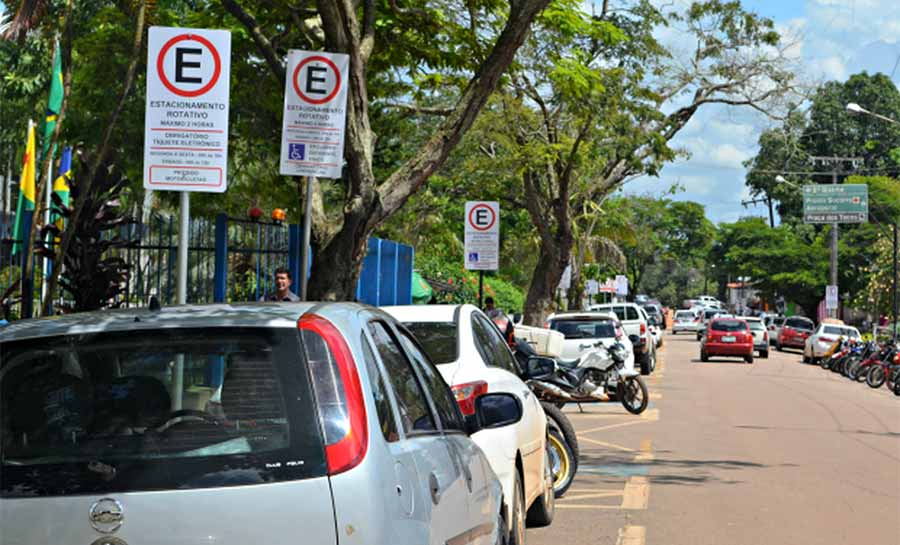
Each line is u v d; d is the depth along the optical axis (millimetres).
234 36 17578
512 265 56375
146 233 14219
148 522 3697
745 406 23734
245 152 20422
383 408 4305
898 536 9711
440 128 14305
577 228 42906
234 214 20641
